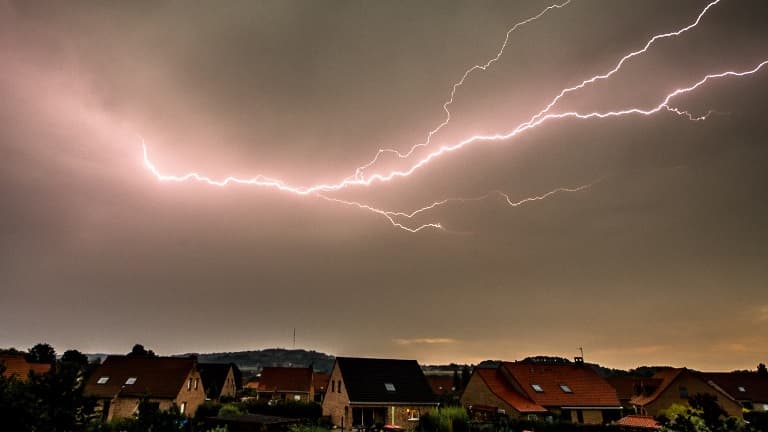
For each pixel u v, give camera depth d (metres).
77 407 12.04
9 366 29.05
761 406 44.06
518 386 35.28
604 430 25.58
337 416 34.47
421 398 35.00
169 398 32.28
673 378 38.09
